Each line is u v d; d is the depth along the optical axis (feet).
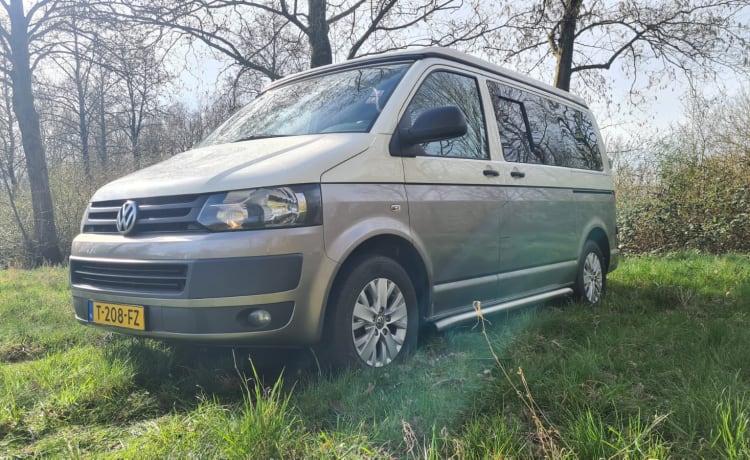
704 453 6.85
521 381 8.96
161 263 9.81
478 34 40.42
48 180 48.01
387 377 10.09
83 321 11.55
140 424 8.87
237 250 9.46
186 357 11.92
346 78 13.89
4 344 14.02
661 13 41.06
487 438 7.16
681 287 19.31
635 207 43.09
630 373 10.12
